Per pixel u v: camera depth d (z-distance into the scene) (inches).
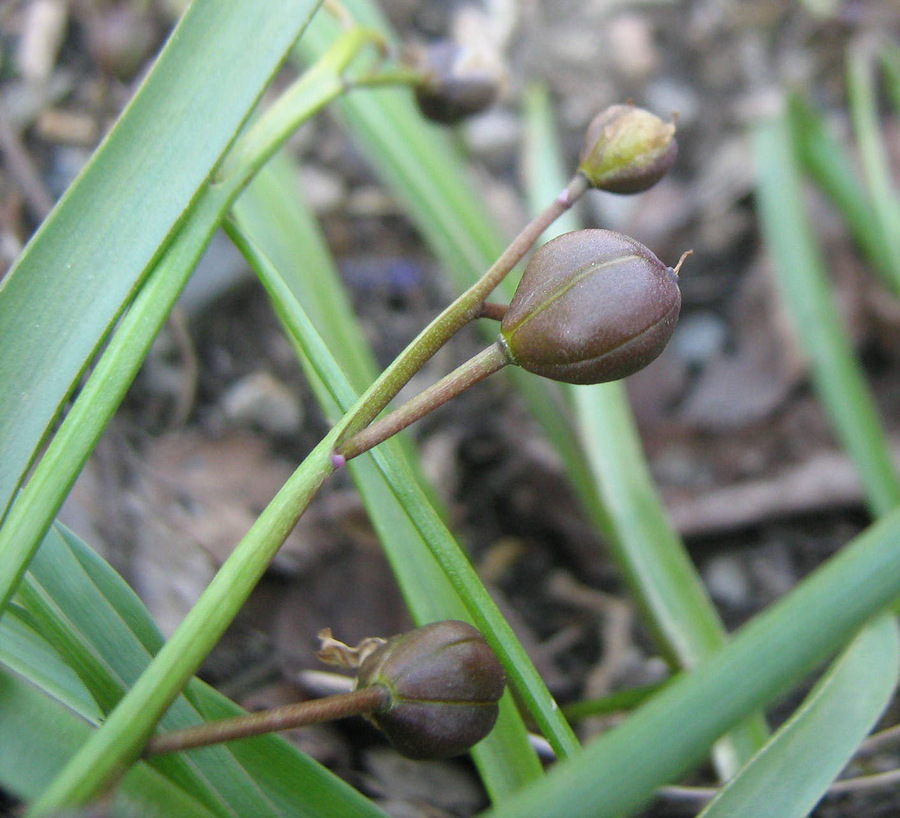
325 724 3.5
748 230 6.0
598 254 1.9
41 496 1.9
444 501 4.7
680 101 6.6
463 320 1.9
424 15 6.6
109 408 2.0
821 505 4.8
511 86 6.4
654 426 5.2
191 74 2.3
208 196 2.3
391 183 4.3
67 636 1.9
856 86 5.2
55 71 5.3
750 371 5.4
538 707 2.0
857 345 5.5
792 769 2.1
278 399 4.8
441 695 1.9
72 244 2.2
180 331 4.3
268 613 3.7
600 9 6.9
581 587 4.5
